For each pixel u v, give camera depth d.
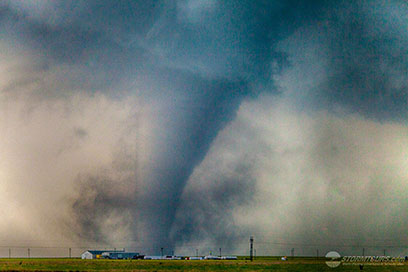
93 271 71.88
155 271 73.56
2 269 71.31
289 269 81.62
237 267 87.44
